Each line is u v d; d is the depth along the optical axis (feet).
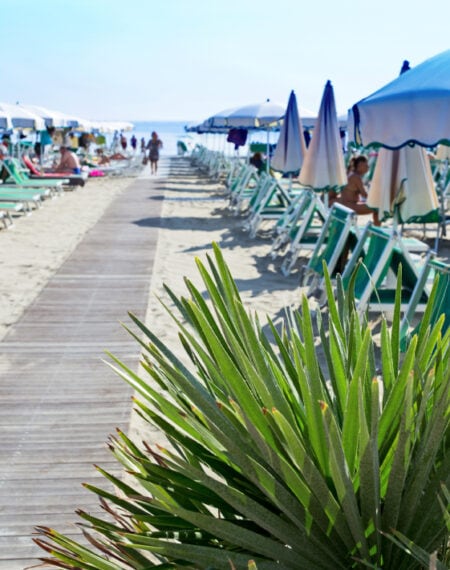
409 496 5.33
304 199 30.63
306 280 24.88
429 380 5.33
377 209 29.89
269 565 5.39
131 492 6.48
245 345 6.52
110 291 24.40
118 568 5.98
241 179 51.62
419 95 18.26
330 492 5.23
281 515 5.96
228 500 5.44
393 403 5.73
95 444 12.83
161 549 5.45
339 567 5.49
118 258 30.42
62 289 24.66
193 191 63.62
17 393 15.17
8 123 51.83
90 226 40.19
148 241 35.17
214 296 6.88
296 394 6.66
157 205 51.42
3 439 13.02
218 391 6.73
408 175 28.63
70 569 6.05
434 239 36.96
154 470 6.16
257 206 40.60
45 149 94.17
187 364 17.25
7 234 36.94
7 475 11.71
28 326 20.24
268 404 5.58
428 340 6.73
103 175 77.46
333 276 23.00
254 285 26.37
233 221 43.88
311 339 6.06
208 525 5.44
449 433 5.84
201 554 5.41
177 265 29.27
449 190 42.55
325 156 34.32
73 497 11.07
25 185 53.16
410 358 5.64
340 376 6.43
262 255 32.58
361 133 19.75
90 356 17.61
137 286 25.17
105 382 15.80
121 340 18.93
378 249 20.13
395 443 5.70
